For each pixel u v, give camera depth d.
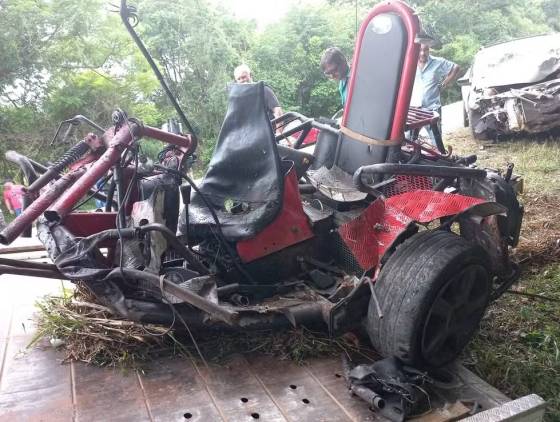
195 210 3.22
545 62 8.92
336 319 2.86
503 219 3.38
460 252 2.76
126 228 2.81
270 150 3.03
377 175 3.62
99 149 3.21
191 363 2.92
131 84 12.58
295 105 17.48
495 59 9.55
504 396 2.75
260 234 3.04
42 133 11.74
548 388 3.08
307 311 2.92
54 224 2.98
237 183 3.18
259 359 2.98
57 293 3.73
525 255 4.75
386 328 2.74
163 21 13.87
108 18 12.50
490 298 3.20
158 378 2.79
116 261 2.98
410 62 3.48
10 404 2.56
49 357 2.95
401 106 3.55
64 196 2.82
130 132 3.03
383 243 2.86
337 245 3.32
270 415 2.52
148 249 2.77
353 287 3.00
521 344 3.49
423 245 2.83
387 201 2.93
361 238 2.87
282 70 17.52
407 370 2.75
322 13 18.94
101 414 2.50
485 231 3.43
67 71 12.16
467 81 10.76
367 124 3.75
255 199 3.07
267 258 3.11
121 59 12.90
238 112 3.15
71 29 11.91
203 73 14.27
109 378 2.78
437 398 2.72
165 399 2.62
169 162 3.36
